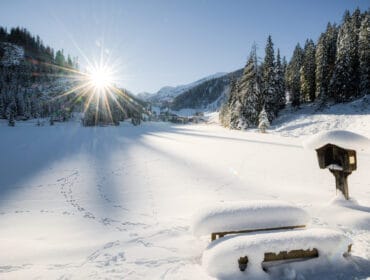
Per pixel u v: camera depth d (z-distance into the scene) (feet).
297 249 10.61
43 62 550.77
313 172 37.09
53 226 17.67
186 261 11.77
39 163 46.39
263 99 138.41
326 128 106.63
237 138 92.38
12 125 214.69
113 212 20.94
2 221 18.93
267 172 37.47
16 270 11.28
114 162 47.06
